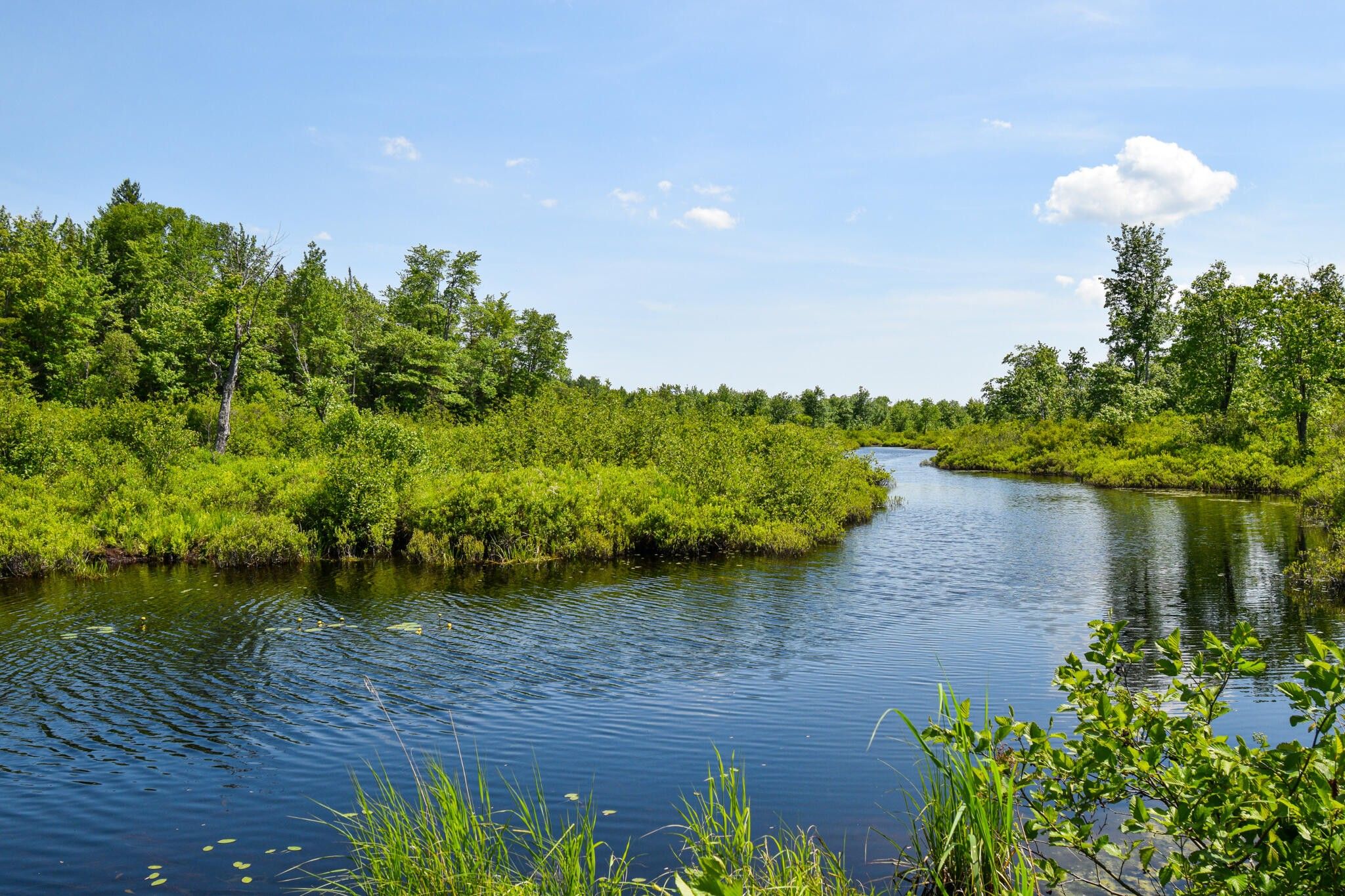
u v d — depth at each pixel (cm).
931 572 1688
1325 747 369
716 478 2205
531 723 840
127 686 957
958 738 499
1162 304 5978
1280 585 1491
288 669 1019
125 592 1466
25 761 752
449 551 1816
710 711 873
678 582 1584
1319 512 2309
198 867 569
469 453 2594
